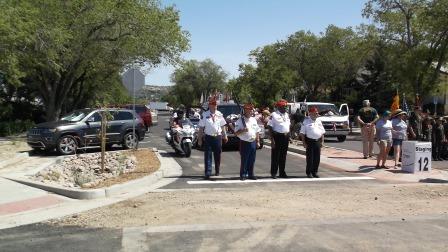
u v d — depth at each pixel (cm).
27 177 1203
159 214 855
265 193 1049
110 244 684
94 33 2820
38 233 743
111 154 1727
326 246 669
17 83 2380
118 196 1019
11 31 2039
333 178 1266
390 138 1418
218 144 1252
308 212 872
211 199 980
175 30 3077
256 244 679
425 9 3669
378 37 4203
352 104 5628
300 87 6894
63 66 2802
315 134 1262
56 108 3083
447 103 5759
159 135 3139
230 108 2133
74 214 861
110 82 4128
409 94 3991
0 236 729
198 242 689
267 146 2133
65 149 1831
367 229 757
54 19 2514
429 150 1369
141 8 2941
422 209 904
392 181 1234
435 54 3775
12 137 2567
